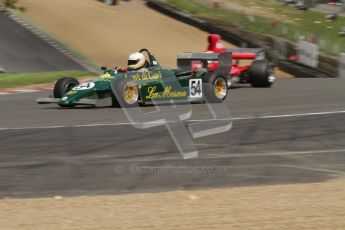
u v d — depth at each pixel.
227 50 43.44
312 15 118.62
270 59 68.12
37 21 77.44
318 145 23.00
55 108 34.31
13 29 70.06
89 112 31.94
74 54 66.00
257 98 37.88
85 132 25.97
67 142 23.92
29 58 61.69
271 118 29.44
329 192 16.11
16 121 29.45
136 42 75.19
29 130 26.70
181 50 73.94
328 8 136.88
